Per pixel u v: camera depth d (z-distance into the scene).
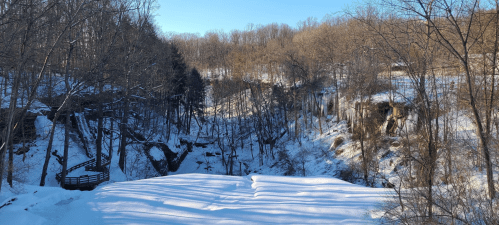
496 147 13.21
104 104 29.02
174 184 16.25
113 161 33.84
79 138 33.91
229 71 73.81
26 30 13.82
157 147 40.84
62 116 34.25
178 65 47.19
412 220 11.16
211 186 16.03
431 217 10.95
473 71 15.12
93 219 11.34
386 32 12.21
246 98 60.81
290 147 44.19
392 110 29.62
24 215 11.34
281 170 39.16
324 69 45.81
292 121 51.12
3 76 14.99
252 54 76.44
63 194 14.36
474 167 15.73
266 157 45.44
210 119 59.12
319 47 47.97
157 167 38.06
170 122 46.59
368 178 28.11
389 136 29.31
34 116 28.55
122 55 26.31
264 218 11.66
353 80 32.12
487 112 14.89
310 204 13.23
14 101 13.88
